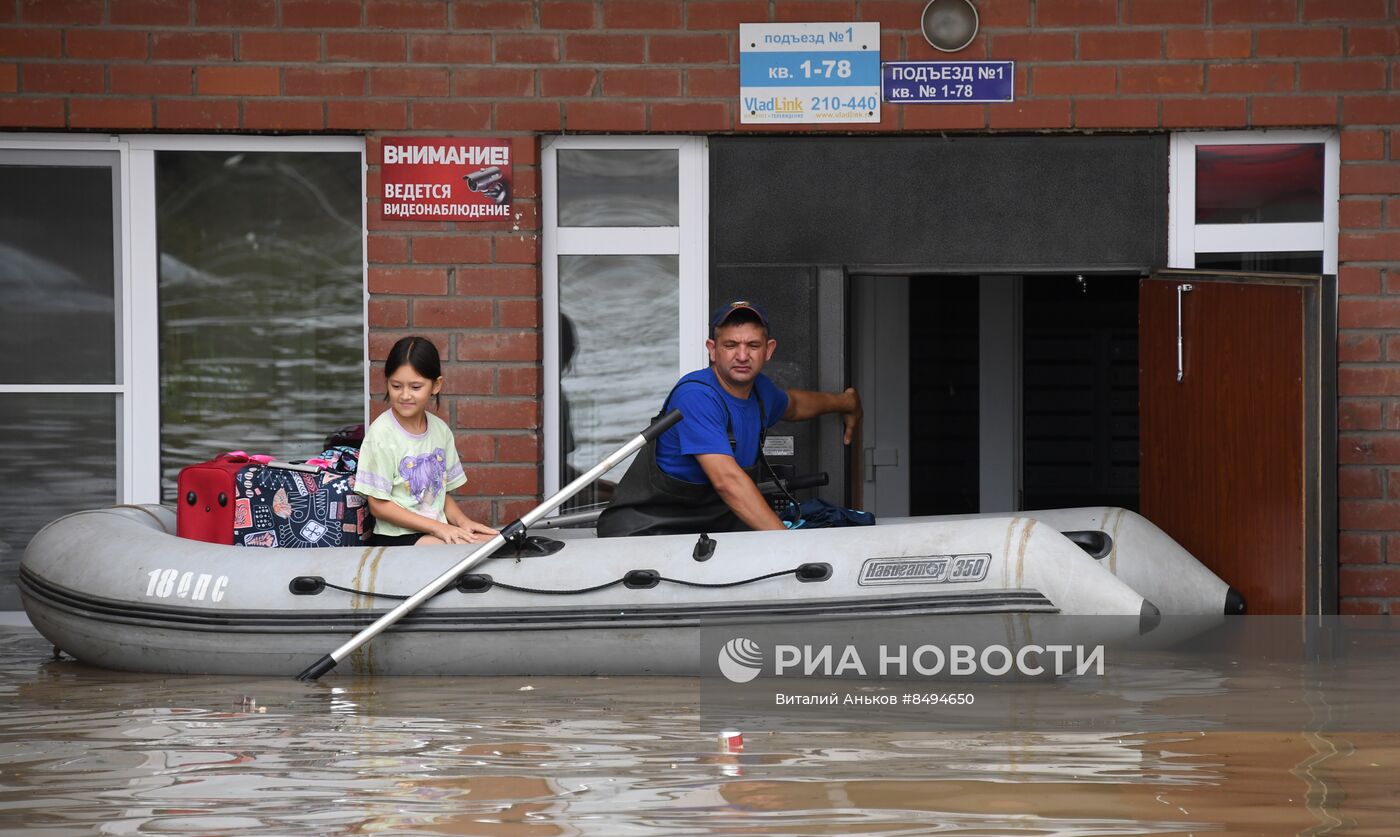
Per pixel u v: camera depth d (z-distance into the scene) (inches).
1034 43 611.2
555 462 636.1
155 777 363.9
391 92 618.2
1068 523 558.9
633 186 631.8
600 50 616.7
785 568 482.6
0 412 634.2
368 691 475.2
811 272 627.8
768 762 367.9
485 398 623.8
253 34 617.0
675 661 487.2
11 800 345.4
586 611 491.5
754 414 539.8
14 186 629.6
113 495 636.1
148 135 627.8
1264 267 617.6
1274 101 604.1
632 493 536.1
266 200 633.6
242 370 637.3
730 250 629.9
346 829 319.9
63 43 614.9
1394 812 319.6
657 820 321.7
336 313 635.5
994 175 622.2
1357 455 602.2
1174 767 356.8
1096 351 902.4
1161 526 600.7
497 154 617.9
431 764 372.2
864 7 613.0
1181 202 617.9
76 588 533.6
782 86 615.8
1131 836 305.3
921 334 820.6
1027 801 329.7
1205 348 558.3
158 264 632.4
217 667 512.1
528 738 399.2
